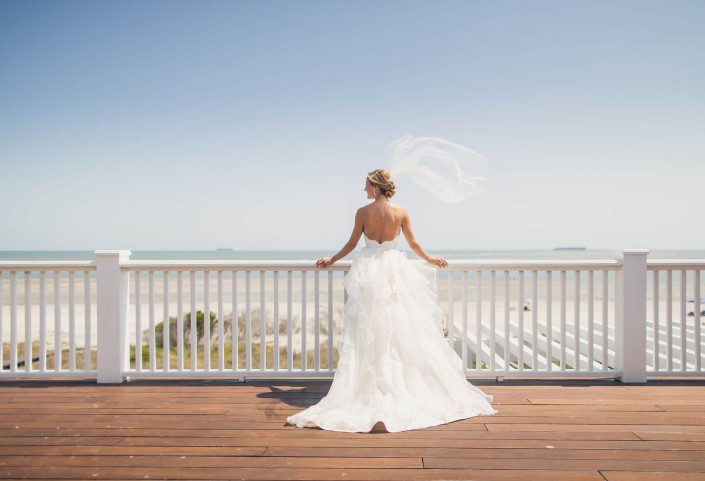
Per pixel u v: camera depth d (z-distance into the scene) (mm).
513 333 6164
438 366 2953
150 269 3719
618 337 3680
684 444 2328
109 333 3652
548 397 3193
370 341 2830
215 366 10008
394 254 3115
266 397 3242
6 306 18594
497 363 5016
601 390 3367
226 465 2098
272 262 3664
